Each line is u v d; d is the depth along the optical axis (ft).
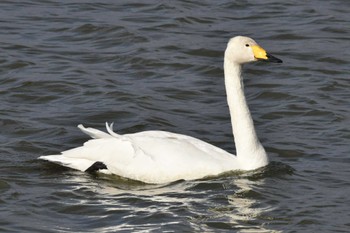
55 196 49.21
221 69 74.02
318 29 83.71
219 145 59.41
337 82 71.00
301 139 59.77
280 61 52.80
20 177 51.96
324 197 49.78
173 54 76.79
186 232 44.75
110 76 71.92
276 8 89.30
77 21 84.38
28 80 69.77
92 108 64.80
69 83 69.46
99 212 47.29
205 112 65.31
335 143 58.95
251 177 52.24
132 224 45.68
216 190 50.31
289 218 46.83
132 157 51.96
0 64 73.20
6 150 56.39
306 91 69.21
